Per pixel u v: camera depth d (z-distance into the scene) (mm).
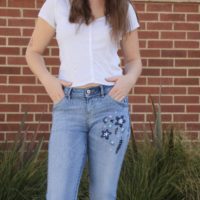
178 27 5988
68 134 3441
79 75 3430
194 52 6023
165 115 6027
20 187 4977
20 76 5836
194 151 5316
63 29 3445
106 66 3469
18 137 5406
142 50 5965
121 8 3463
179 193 5031
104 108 3432
